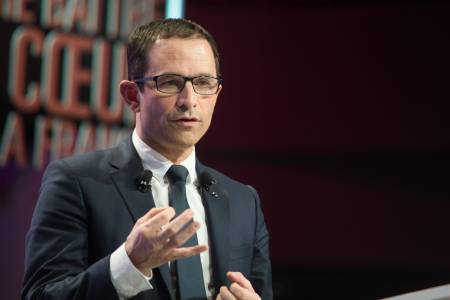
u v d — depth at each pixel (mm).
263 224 4906
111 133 9148
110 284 3826
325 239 11492
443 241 11445
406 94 11430
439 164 11461
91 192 4332
